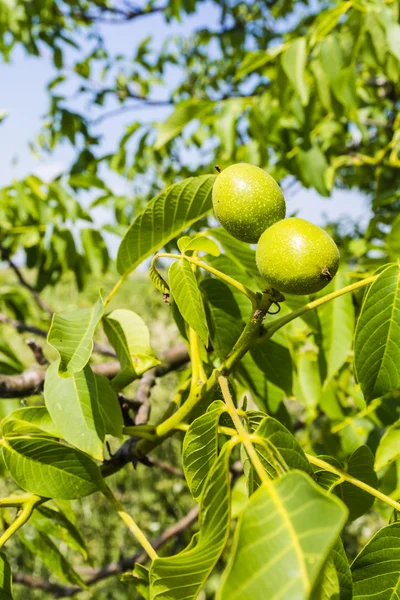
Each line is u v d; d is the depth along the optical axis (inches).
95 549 272.8
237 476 140.8
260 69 204.2
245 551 33.4
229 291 78.7
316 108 155.1
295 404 207.2
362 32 119.9
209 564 45.6
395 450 75.6
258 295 57.1
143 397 99.6
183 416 66.1
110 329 77.6
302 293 54.9
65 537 83.7
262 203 57.5
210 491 42.9
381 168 158.4
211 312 77.8
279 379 78.5
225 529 44.1
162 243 71.6
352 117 170.7
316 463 59.2
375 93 212.5
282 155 160.6
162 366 108.1
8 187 154.2
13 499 62.5
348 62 122.1
